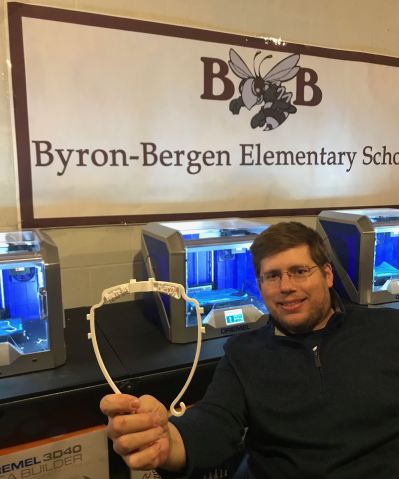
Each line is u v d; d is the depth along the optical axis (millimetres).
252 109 1951
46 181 1653
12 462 1071
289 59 1988
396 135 2301
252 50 1911
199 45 1812
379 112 2236
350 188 2238
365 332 1114
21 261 1159
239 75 1900
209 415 966
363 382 1022
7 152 1596
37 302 1233
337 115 2143
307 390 1022
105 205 1754
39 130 1618
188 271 1494
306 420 1000
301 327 1090
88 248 1760
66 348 1334
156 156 1807
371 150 2254
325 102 2104
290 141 2059
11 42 1542
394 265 1812
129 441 717
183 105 1820
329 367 1047
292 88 2018
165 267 1390
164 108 1792
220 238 1449
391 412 1009
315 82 2064
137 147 1770
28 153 1613
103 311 1713
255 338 1171
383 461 967
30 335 1219
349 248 1715
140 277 1854
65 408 1132
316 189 2158
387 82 2227
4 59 1548
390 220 1802
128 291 850
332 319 1105
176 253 1340
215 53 1845
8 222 1626
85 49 1641
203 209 1925
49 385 1099
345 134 2176
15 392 1062
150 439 728
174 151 1834
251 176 2002
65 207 1693
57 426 1130
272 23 1940
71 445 1132
